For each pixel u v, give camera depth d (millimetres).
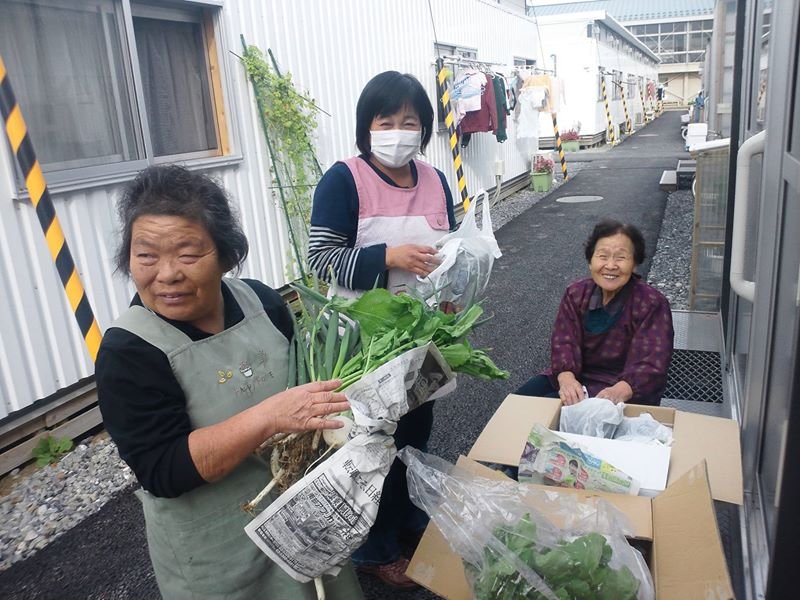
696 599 1459
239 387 1529
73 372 3873
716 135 6387
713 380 3736
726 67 4832
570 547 1517
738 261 2312
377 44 7180
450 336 1717
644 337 2664
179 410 1438
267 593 1646
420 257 2266
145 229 1372
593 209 10430
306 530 1400
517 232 9234
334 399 1407
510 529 1564
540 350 4855
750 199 2676
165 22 4656
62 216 3852
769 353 1928
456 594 1660
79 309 3045
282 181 5590
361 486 1394
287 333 1794
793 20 1735
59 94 3938
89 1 4043
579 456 1912
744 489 2238
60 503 3299
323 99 6230
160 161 4660
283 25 5637
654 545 1640
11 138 2877
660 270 6477
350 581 1784
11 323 3551
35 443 3678
